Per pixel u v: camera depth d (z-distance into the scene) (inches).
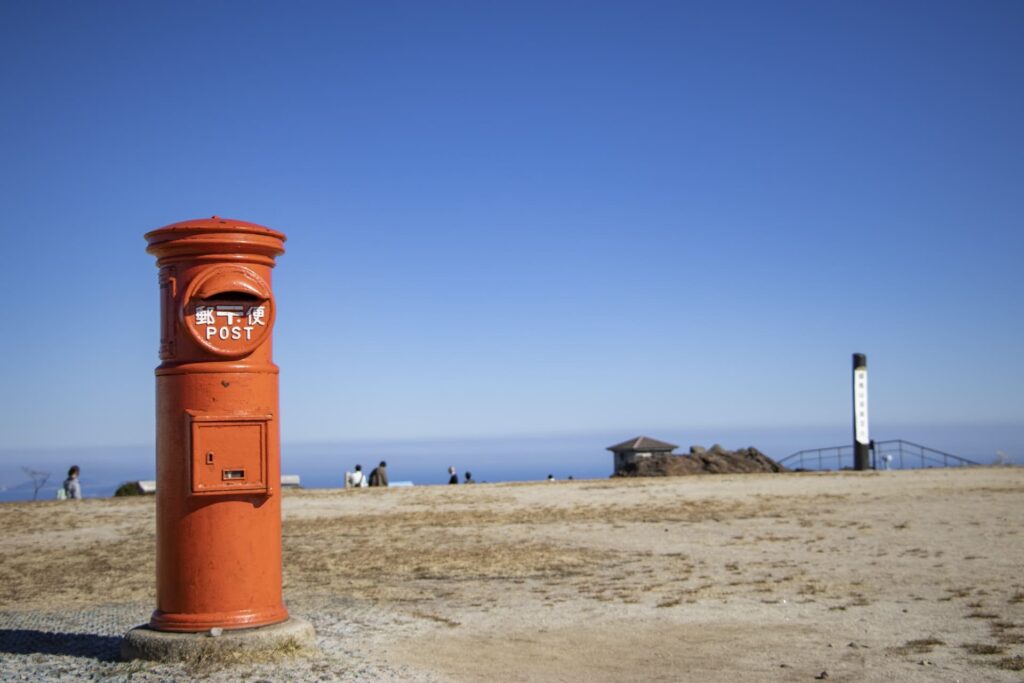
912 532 723.4
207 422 340.8
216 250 350.6
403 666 343.0
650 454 1727.4
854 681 331.9
